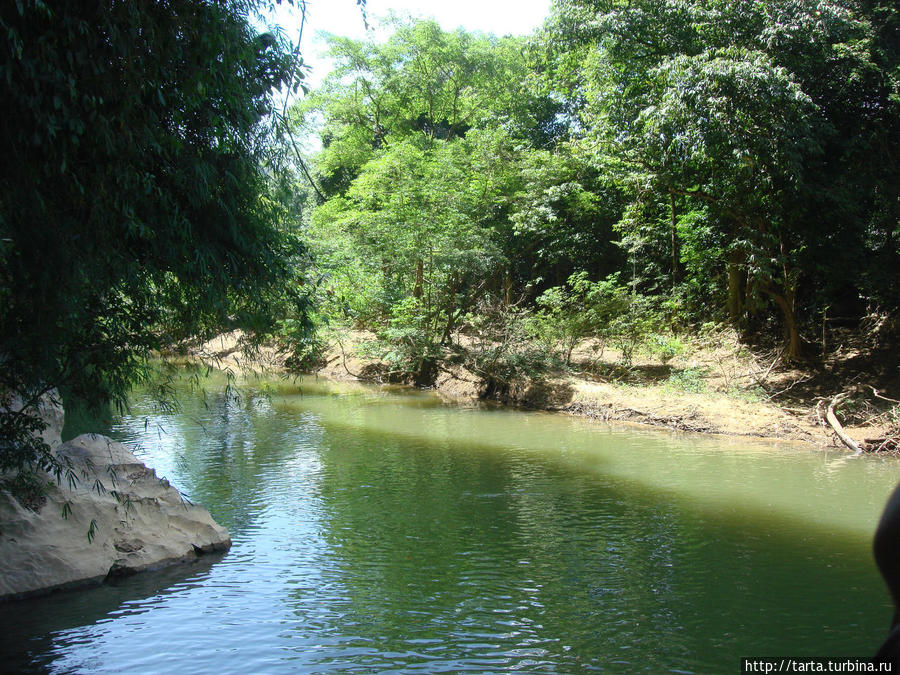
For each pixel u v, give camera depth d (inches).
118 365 277.9
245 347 322.0
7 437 261.7
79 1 191.9
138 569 343.0
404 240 1076.5
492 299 1182.3
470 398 968.3
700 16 805.2
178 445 635.5
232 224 269.9
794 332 868.0
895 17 795.4
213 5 216.4
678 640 277.6
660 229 1093.1
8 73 170.9
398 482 523.2
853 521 430.0
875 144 784.9
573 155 1168.8
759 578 342.0
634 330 928.3
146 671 246.8
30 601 305.6
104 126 196.4
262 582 335.6
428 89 1492.4
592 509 457.7
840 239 791.1
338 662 256.5
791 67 770.8
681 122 758.5
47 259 218.8
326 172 1601.9
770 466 568.4
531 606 310.5
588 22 875.4
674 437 695.7
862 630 285.6
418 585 333.7
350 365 1204.5
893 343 816.9
